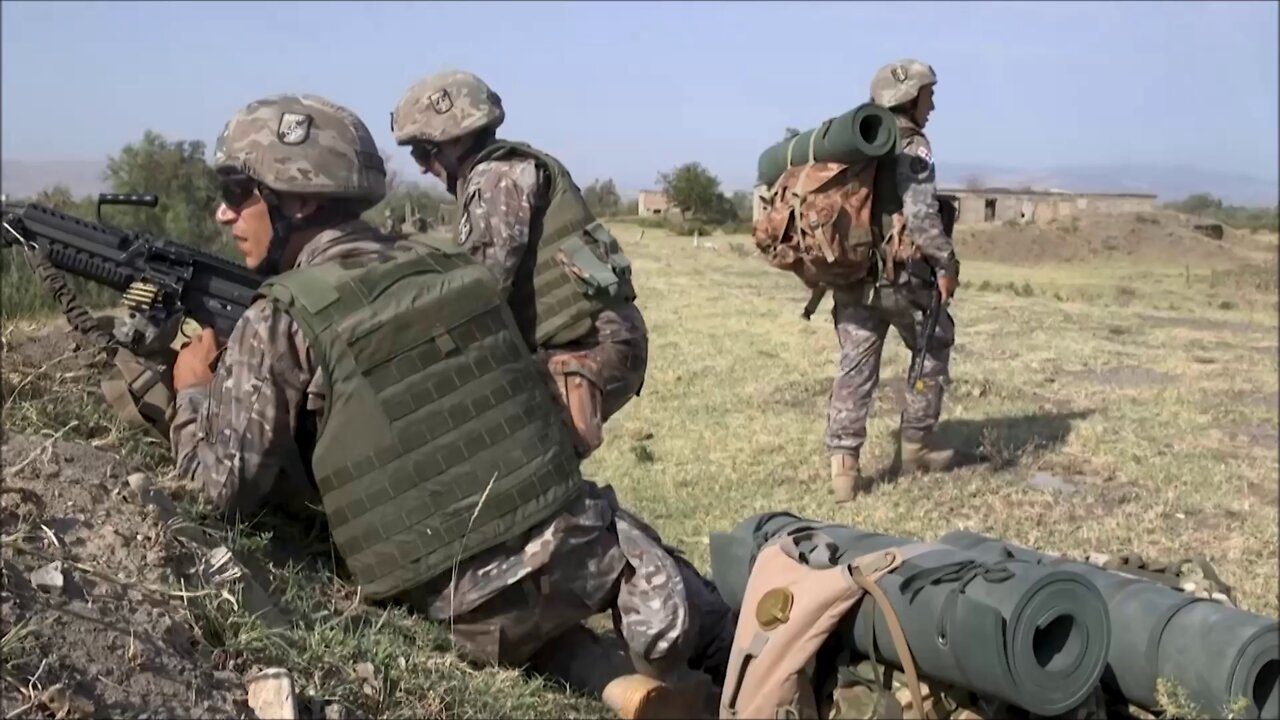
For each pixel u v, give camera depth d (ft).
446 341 9.95
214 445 9.87
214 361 10.73
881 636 9.88
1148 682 10.25
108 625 7.73
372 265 9.96
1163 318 51.52
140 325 10.94
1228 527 19.54
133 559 8.53
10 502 8.27
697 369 32.60
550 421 10.58
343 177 10.14
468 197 12.80
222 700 7.86
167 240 11.28
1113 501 20.90
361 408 9.70
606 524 10.91
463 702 9.64
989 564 9.68
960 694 10.03
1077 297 65.87
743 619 10.62
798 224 19.61
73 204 39.70
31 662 7.04
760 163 21.58
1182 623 10.11
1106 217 122.42
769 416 26.99
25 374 10.86
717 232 110.42
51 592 7.66
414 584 10.01
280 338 9.68
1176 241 114.42
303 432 10.42
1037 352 37.86
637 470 22.12
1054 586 9.20
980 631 9.08
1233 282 80.79
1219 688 9.70
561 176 13.03
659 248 85.71
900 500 20.59
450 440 9.92
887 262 19.86
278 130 10.03
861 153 18.94
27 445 9.27
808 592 10.14
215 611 8.57
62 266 10.97
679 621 10.73
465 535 9.99
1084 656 9.37
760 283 61.77
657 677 10.91
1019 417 26.84
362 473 9.82
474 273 10.36
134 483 9.37
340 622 9.78
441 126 12.97
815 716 10.31
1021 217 128.77
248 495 10.05
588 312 12.79
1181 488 21.61
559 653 11.43
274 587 9.96
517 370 10.39
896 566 9.95
